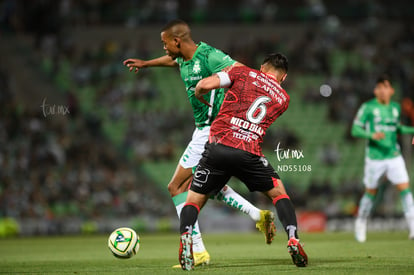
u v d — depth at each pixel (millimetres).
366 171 38781
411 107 88438
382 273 18500
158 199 84812
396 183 38031
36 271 22312
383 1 111812
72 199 77312
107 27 110062
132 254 23125
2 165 79312
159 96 98625
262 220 22797
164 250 35188
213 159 19922
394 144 38094
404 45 106125
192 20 110375
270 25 109562
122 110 94688
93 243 47281
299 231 68000
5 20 107062
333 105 96250
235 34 109250
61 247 41875
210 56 21828
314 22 109562
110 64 103125
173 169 87375
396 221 68875
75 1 110625
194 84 22484
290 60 103875
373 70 102062
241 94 20203
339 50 106312
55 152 82000
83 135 88750
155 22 110500
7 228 66562
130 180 82688
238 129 19969
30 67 102188
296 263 20391
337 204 76500
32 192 75938
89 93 99188
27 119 86812
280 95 20672
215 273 19016
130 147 89188
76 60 104062
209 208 75875
